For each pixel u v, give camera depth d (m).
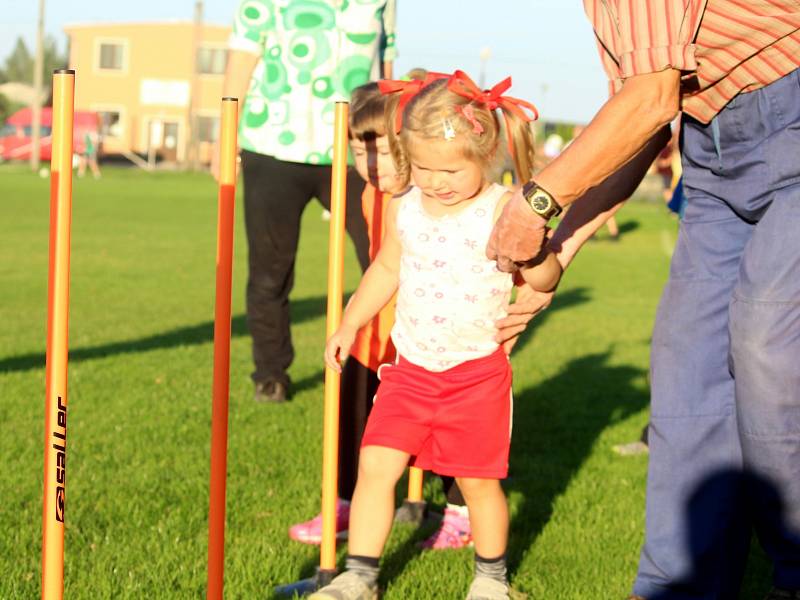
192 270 13.24
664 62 2.60
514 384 7.07
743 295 2.89
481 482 3.30
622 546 3.92
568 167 2.68
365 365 3.95
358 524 3.22
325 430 3.32
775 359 2.84
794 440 2.90
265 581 3.48
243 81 5.58
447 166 3.07
